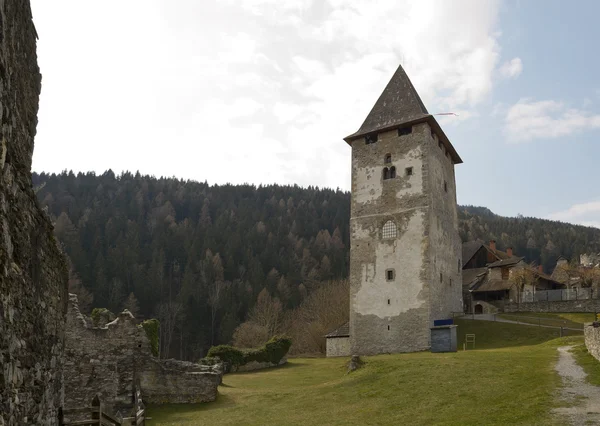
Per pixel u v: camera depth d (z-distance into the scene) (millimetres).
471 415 16516
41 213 8102
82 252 83750
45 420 8648
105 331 24922
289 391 25375
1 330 5812
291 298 87500
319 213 132125
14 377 6480
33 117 7730
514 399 17562
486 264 65062
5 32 6023
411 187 41469
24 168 7113
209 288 88875
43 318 8414
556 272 74875
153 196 130750
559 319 43469
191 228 109312
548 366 22125
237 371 36688
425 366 24734
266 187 148125
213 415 21984
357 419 18453
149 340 25500
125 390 24578
